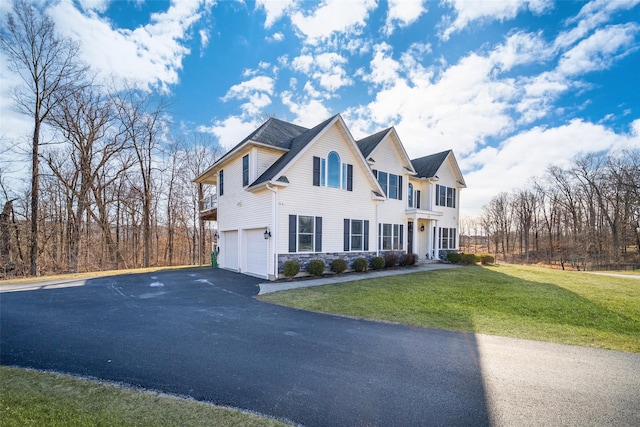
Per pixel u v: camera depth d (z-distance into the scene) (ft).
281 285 36.04
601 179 105.09
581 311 24.58
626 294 30.86
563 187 120.78
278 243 40.09
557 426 9.48
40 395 10.94
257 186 40.73
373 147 55.93
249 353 15.52
